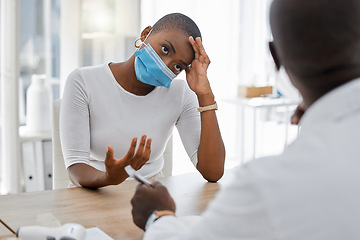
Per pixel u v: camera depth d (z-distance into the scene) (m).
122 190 1.51
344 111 0.65
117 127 1.77
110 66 1.80
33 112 2.93
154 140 1.83
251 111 4.21
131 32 3.06
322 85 0.71
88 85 1.75
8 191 2.92
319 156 0.62
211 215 0.67
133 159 1.43
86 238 1.13
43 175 2.94
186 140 1.85
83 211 1.32
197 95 1.72
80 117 1.72
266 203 0.61
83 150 1.70
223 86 4.07
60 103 1.95
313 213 0.60
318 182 0.60
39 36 3.15
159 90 1.81
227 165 4.14
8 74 2.82
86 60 3.02
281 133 4.31
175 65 1.64
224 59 4.03
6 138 2.89
